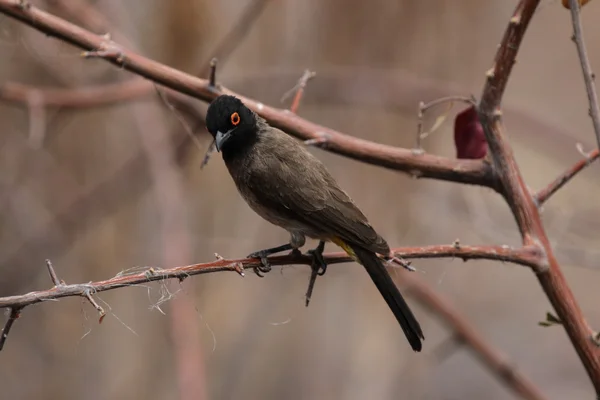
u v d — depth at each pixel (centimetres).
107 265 1141
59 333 1120
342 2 1180
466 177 623
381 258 627
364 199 1142
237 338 1142
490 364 866
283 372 1154
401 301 607
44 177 1142
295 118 648
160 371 1100
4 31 949
